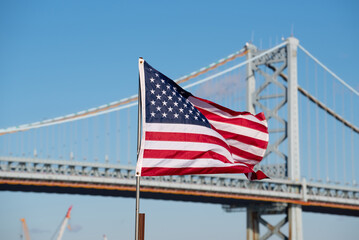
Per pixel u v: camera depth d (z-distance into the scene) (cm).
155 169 2798
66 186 10388
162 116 2841
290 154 14062
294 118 14250
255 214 14438
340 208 15275
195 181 12212
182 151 2842
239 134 3172
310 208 15538
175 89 2930
